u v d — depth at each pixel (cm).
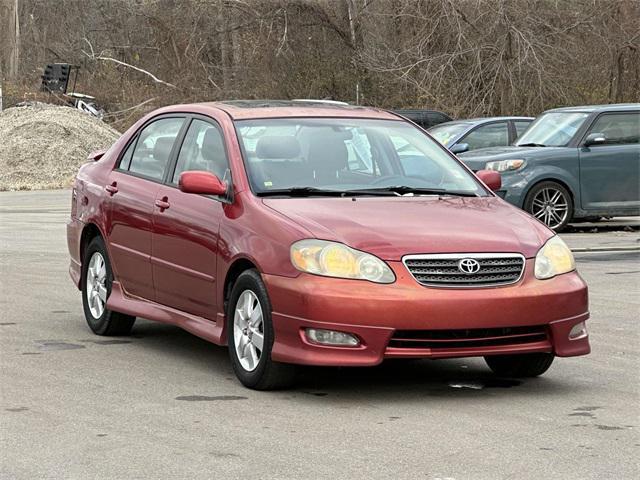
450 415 673
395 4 4469
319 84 4741
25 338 938
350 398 721
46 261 1451
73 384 762
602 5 4172
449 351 696
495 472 551
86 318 976
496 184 873
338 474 549
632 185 1820
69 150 3806
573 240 1708
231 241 762
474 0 4100
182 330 990
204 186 781
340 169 816
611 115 1847
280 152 815
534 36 4047
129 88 5591
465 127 2164
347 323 684
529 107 4056
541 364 771
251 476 546
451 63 4088
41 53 6919
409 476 545
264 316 723
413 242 705
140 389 747
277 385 737
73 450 595
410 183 827
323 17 4816
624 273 1318
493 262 710
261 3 4903
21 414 676
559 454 584
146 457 581
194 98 5212
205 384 764
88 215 971
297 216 735
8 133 3897
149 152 924
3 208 2488
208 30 5172
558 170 1792
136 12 5538
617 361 841
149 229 873
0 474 553
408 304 684
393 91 4412
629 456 579
